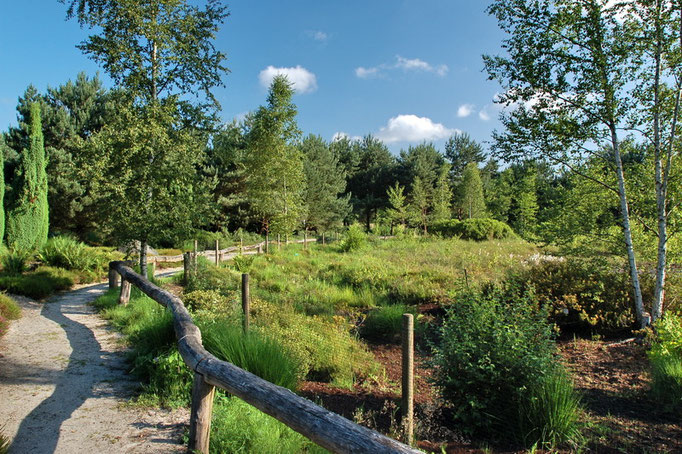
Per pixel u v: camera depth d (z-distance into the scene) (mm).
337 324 7492
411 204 40062
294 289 11031
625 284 7844
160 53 9844
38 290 9859
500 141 8250
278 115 20266
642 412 4391
